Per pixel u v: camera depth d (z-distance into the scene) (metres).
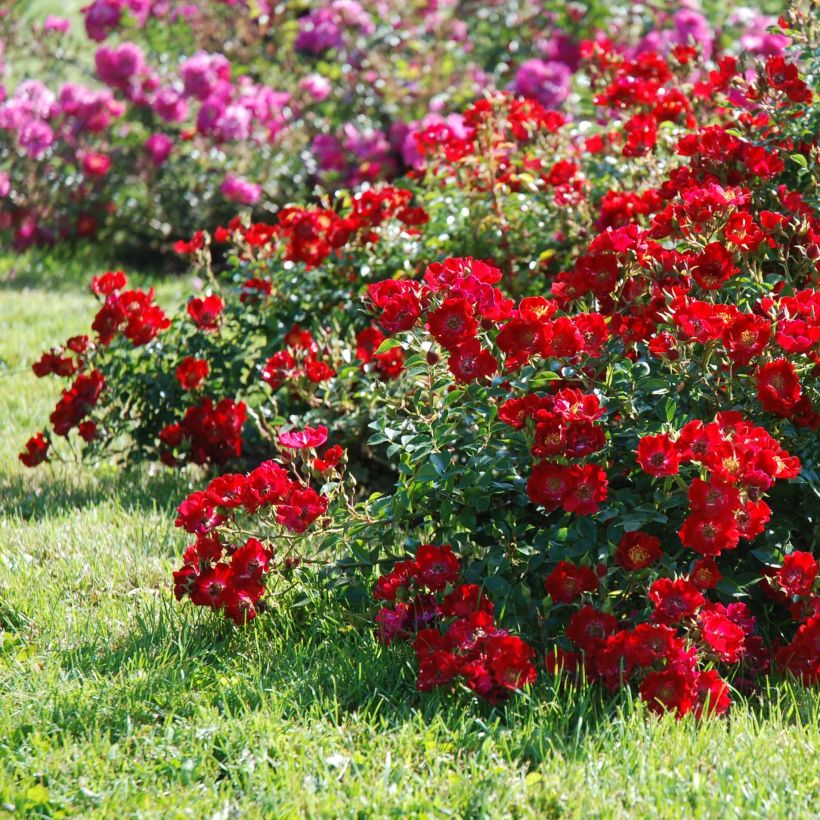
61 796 2.86
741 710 3.28
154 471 5.27
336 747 3.07
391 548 3.81
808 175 4.57
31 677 3.39
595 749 3.03
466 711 3.18
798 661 3.40
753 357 3.48
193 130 8.99
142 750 3.07
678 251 3.96
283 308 5.33
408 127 8.88
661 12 9.53
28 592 3.92
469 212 5.39
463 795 2.85
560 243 5.36
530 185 5.34
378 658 3.47
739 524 3.23
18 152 8.98
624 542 3.31
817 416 3.56
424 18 9.91
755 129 4.59
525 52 9.77
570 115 7.21
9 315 7.21
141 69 9.08
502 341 3.46
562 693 3.30
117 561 4.19
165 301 7.66
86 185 8.90
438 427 3.59
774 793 2.81
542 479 3.32
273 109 8.91
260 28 9.84
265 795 2.86
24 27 11.01
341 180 8.83
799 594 3.37
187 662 3.48
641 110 5.71
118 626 3.74
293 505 3.60
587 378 3.60
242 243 5.45
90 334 6.84
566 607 3.55
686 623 3.28
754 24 9.39
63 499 4.84
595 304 3.81
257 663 3.50
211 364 5.20
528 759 3.05
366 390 4.75
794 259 4.29
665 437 3.20
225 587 3.58
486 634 3.23
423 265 5.37
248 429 5.15
